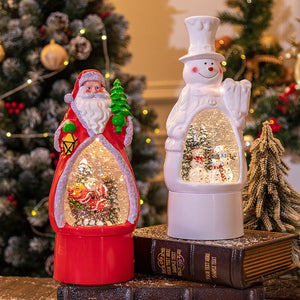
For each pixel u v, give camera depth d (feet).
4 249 6.59
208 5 8.57
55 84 6.43
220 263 2.60
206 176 3.09
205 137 3.12
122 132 2.83
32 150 6.43
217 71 3.04
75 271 2.71
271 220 3.46
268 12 6.98
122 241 2.78
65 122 2.77
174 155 3.00
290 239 3.00
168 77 8.79
